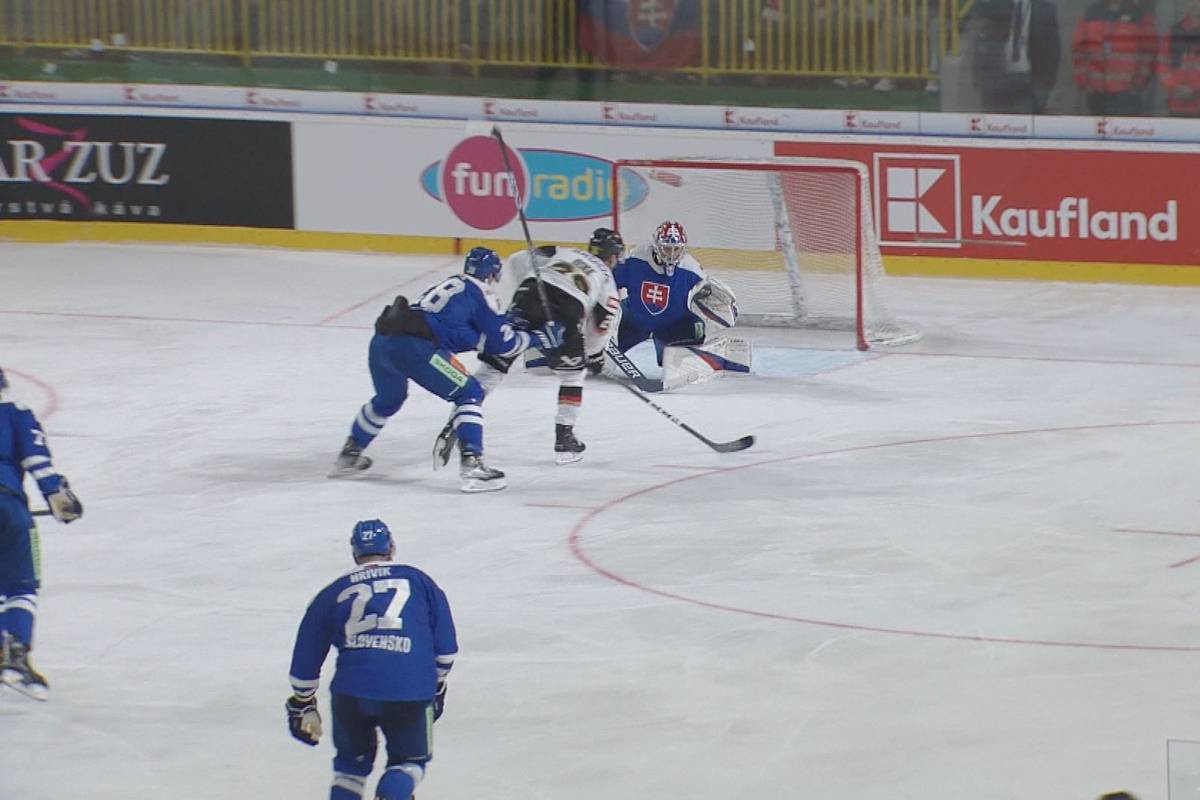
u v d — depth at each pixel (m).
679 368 43.81
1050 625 27.05
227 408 41.78
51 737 23.41
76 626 27.59
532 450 38.16
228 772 22.28
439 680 20.34
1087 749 22.39
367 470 36.53
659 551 31.06
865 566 30.06
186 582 29.67
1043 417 40.47
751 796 21.23
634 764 22.27
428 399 42.91
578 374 36.72
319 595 20.03
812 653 26.03
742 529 32.25
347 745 19.70
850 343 48.88
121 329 49.72
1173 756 19.03
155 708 24.38
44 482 24.69
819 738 22.95
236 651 26.47
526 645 26.56
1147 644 26.16
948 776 21.69
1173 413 40.62
